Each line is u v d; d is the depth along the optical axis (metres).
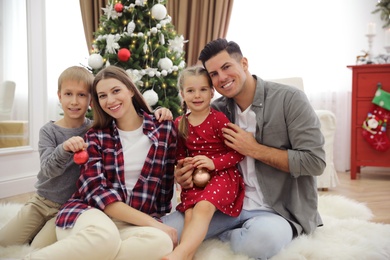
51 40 4.37
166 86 2.76
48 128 1.64
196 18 3.96
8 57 3.14
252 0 4.00
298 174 1.51
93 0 4.21
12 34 3.18
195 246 1.32
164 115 1.63
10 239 1.56
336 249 1.48
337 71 3.92
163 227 1.38
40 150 1.59
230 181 1.54
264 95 1.63
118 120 1.59
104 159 1.52
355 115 3.49
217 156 1.60
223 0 3.84
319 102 3.96
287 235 1.46
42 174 1.59
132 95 1.61
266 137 1.59
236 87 1.57
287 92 1.59
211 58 1.55
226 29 3.89
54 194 1.59
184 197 1.55
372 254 1.48
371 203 2.56
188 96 1.62
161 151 1.57
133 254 1.25
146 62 2.70
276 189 1.56
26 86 3.31
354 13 3.88
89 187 1.45
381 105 3.35
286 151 1.52
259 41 4.01
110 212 1.41
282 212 1.55
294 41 3.95
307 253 1.45
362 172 3.89
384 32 3.83
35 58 3.37
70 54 4.43
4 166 3.09
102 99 1.52
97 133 1.55
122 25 2.74
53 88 4.40
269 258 1.41
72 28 4.42
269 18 3.98
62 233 1.36
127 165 1.53
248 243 1.40
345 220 1.89
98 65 2.64
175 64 2.84
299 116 1.54
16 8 3.21
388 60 3.51
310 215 1.58
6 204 2.54
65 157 1.43
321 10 3.91
